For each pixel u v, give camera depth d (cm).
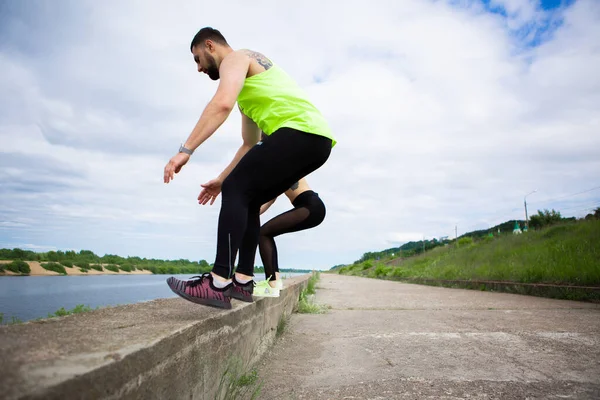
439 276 1630
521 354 301
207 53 238
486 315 526
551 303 690
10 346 105
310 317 539
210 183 275
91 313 180
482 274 1296
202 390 164
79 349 106
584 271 843
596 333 382
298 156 221
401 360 292
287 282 645
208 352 172
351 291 1120
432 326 439
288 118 226
